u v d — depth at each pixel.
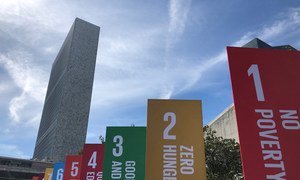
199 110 11.96
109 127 16.66
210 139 23.61
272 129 6.62
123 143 16.28
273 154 6.43
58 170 26.34
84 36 165.62
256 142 6.54
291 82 7.03
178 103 12.08
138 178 15.69
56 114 146.38
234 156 22.31
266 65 7.20
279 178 6.25
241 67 7.20
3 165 103.69
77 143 139.25
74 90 150.88
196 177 11.03
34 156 171.00
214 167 22.23
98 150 20.00
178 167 11.16
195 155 11.31
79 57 159.62
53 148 133.38
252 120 6.72
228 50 7.38
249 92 6.97
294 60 7.23
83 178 19.34
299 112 6.74
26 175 105.88
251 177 6.27
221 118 28.81
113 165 15.91
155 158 11.29
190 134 11.62
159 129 11.70
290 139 6.53
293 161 6.36
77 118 144.88
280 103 6.86
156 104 12.09
